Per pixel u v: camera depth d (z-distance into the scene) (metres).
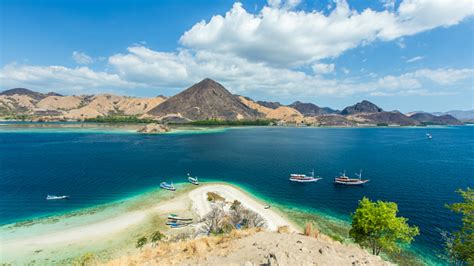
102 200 65.75
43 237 45.09
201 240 22.03
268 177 93.81
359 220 30.95
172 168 106.00
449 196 70.31
